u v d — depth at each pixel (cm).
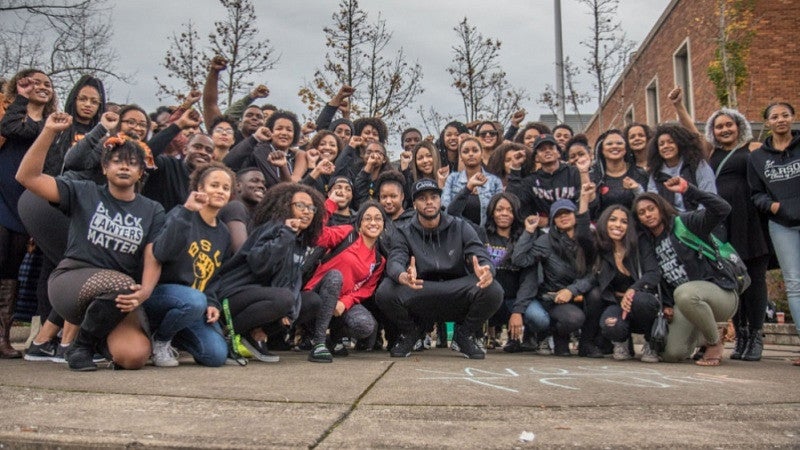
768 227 489
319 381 309
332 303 431
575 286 498
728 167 504
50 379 305
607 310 481
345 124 704
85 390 273
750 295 486
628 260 473
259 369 361
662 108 1772
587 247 504
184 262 374
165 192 454
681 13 1608
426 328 505
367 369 362
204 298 368
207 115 668
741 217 489
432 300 444
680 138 499
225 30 1290
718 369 402
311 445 192
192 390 276
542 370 365
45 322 405
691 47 1542
